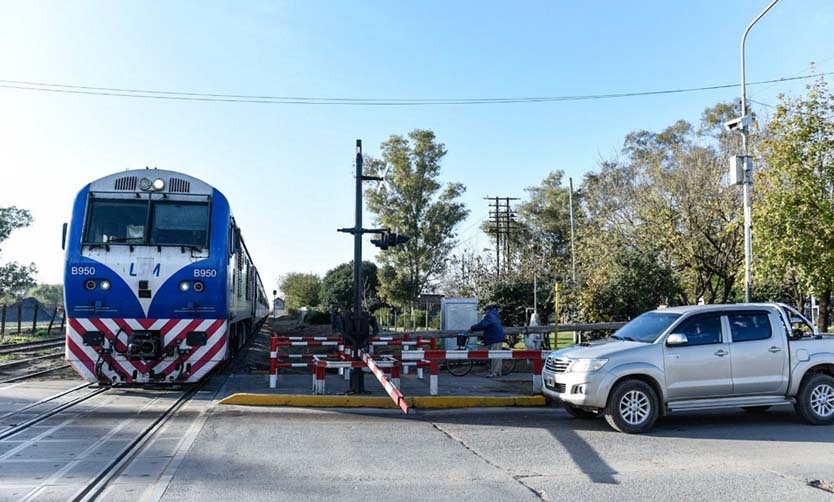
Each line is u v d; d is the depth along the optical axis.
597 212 34.50
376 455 8.12
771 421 10.94
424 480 7.00
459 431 9.75
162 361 12.39
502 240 54.34
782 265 19.05
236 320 16.77
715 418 11.26
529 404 12.12
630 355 9.97
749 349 10.37
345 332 12.60
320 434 9.30
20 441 8.41
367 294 53.31
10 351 21.78
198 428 9.43
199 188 13.12
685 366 10.10
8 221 34.28
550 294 27.09
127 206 12.77
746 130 17.20
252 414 10.66
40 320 56.44
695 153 29.00
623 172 33.66
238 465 7.45
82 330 12.20
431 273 44.47
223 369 16.97
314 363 12.50
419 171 43.97
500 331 16.03
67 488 6.38
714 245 26.42
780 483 7.01
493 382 15.05
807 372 10.73
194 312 12.47
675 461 8.02
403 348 16.70
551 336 29.95
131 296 12.34
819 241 18.52
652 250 24.05
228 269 13.15
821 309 20.62
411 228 43.44
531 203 60.41
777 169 19.36
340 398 11.60
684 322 10.45
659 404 10.03
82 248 12.36
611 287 22.55
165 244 12.59
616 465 7.79
